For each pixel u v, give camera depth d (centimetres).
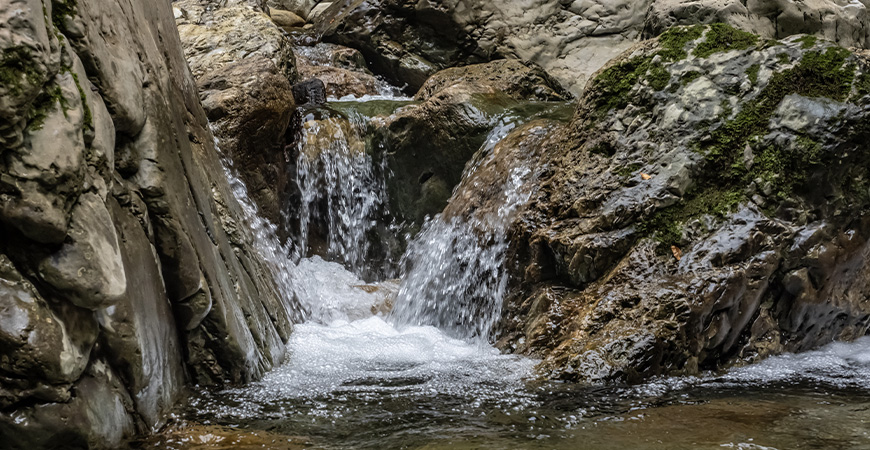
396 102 812
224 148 614
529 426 310
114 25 286
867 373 421
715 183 479
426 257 620
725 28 525
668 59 525
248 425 306
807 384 396
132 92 286
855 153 457
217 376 355
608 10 962
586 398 363
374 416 325
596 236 482
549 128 612
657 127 507
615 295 451
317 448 279
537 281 514
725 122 486
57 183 219
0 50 200
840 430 299
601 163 522
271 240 618
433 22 996
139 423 284
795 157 462
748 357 450
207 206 362
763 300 461
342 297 629
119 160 284
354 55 1025
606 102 543
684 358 423
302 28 1307
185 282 312
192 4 875
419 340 527
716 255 445
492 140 670
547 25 975
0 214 211
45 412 230
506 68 829
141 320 277
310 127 737
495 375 417
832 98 467
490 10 982
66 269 224
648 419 321
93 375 253
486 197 596
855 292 486
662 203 476
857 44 777
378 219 739
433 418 322
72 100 229
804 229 454
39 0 215
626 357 409
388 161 727
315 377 400
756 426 306
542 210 531
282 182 696
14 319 216
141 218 289
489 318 546
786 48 494
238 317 363
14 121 206
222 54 795
